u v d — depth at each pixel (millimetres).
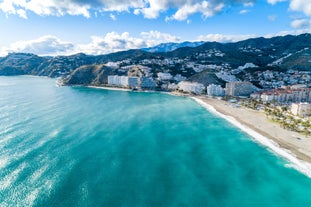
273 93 168375
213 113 133500
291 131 97062
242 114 130125
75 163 63594
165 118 119375
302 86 197000
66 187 51844
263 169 64375
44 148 72750
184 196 51062
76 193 49906
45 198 47594
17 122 100188
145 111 135875
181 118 120250
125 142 81938
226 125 107438
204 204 48781
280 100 165000
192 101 178625
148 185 54531
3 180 53156
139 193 51219
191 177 59219
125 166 63469
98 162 65062
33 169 58938
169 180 57312
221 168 64562
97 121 108438
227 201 50188
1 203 45375
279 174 61719
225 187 55438
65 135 86062
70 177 56125
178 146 80000
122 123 106688
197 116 125438
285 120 112625
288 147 79000
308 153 74000
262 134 93062
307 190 54812
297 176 60750
